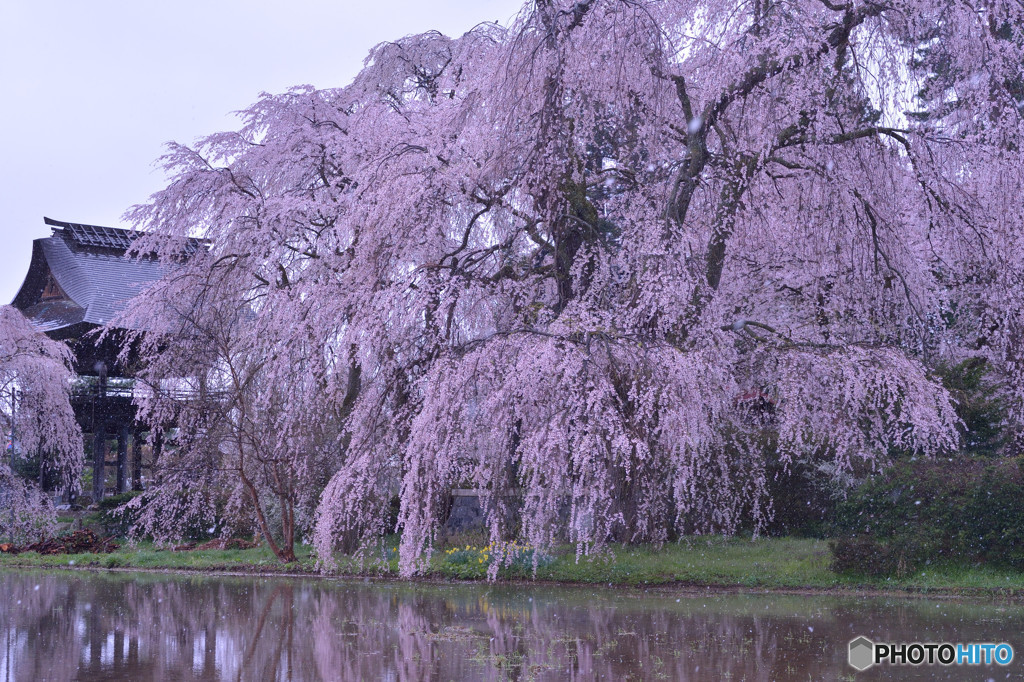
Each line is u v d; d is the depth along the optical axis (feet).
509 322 51.70
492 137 50.24
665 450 43.93
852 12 48.39
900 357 45.44
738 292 55.52
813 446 54.70
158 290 65.05
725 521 53.11
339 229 54.24
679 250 45.11
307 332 53.31
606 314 45.50
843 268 51.78
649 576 47.24
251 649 30.76
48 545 72.84
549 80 47.67
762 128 49.49
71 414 83.15
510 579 49.42
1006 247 49.11
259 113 70.79
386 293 47.93
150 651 30.73
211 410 62.80
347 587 48.83
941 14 48.47
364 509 52.06
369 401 49.34
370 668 27.27
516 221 55.67
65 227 112.68
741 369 48.85
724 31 49.55
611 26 46.96
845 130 50.49
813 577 45.93
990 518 45.75
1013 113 49.70
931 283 53.67
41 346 81.46
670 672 26.18
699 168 50.14
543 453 39.65
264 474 62.34
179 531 69.77
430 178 49.06
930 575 45.24
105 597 46.11
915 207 53.06
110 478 148.36
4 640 33.27
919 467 49.73
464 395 42.22
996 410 56.49
